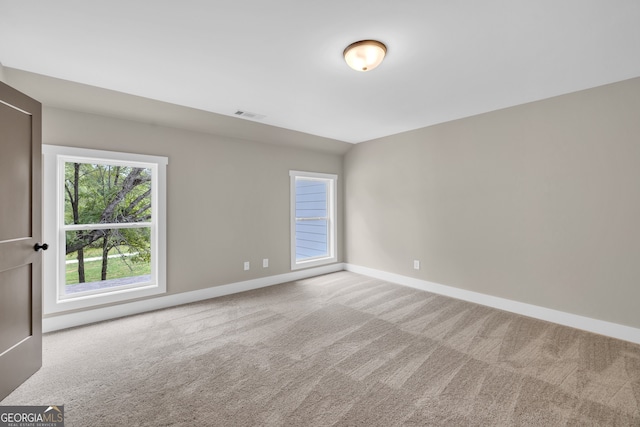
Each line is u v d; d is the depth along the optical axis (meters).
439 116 3.51
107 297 2.96
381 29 1.79
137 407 1.67
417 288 4.06
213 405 1.69
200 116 3.33
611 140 2.55
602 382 1.91
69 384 1.89
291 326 2.80
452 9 1.60
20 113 1.85
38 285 2.03
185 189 3.46
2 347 1.73
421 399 1.75
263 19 1.69
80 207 4.23
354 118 3.56
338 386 1.87
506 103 3.07
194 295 3.53
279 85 2.62
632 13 1.62
